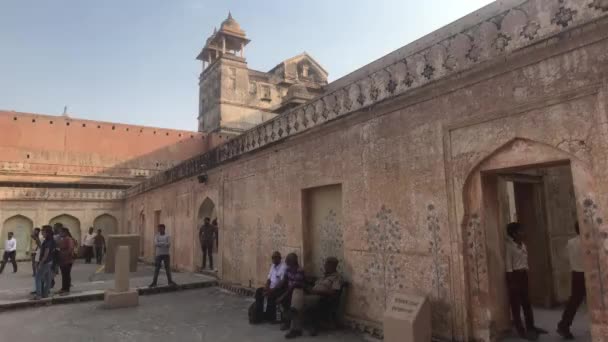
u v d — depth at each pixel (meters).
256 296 6.19
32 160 20.84
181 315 6.79
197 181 11.38
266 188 7.86
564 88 3.42
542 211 6.23
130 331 5.87
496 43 3.92
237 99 29.16
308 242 6.73
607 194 3.16
